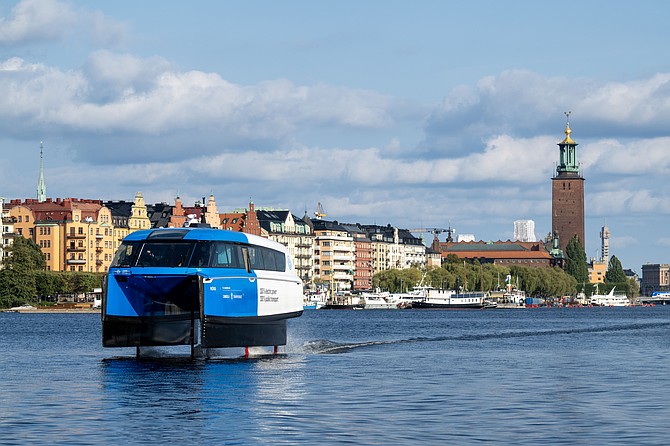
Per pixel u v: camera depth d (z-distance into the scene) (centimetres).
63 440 3988
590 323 18612
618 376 6544
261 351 8362
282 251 7956
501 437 4062
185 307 7356
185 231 7200
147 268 7056
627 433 4162
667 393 5547
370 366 7138
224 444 3909
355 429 4238
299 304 8125
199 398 5225
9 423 4394
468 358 8056
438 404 5025
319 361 7538
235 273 7256
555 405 5006
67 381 6062
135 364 7206
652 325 17012
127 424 4366
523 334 12812
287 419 4506
